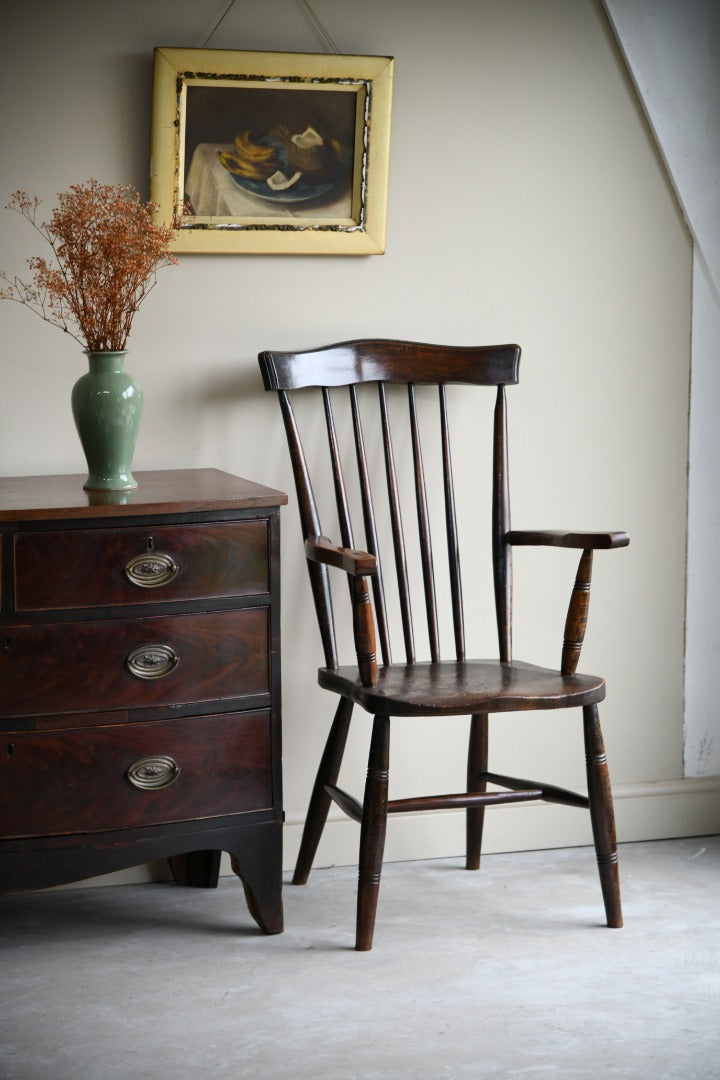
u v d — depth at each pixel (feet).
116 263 6.82
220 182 7.81
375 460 8.36
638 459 8.75
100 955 6.88
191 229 7.79
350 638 8.41
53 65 7.58
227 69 7.68
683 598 8.92
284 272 8.06
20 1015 6.14
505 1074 5.55
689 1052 5.74
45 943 7.06
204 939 7.09
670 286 8.67
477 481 8.52
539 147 8.38
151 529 6.49
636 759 8.95
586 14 8.34
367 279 8.20
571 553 8.70
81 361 7.79
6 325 7.67
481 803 7.10
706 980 6.51
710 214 8.63
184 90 7.64
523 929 7.22
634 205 8.56
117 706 6.54
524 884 7.99
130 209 7.04
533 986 6.44
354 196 8.02
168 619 6.57
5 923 7.37
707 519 8.90
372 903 6.87
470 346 8.29
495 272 8.39
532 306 8.48
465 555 8.54
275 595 6.79
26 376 7.73
